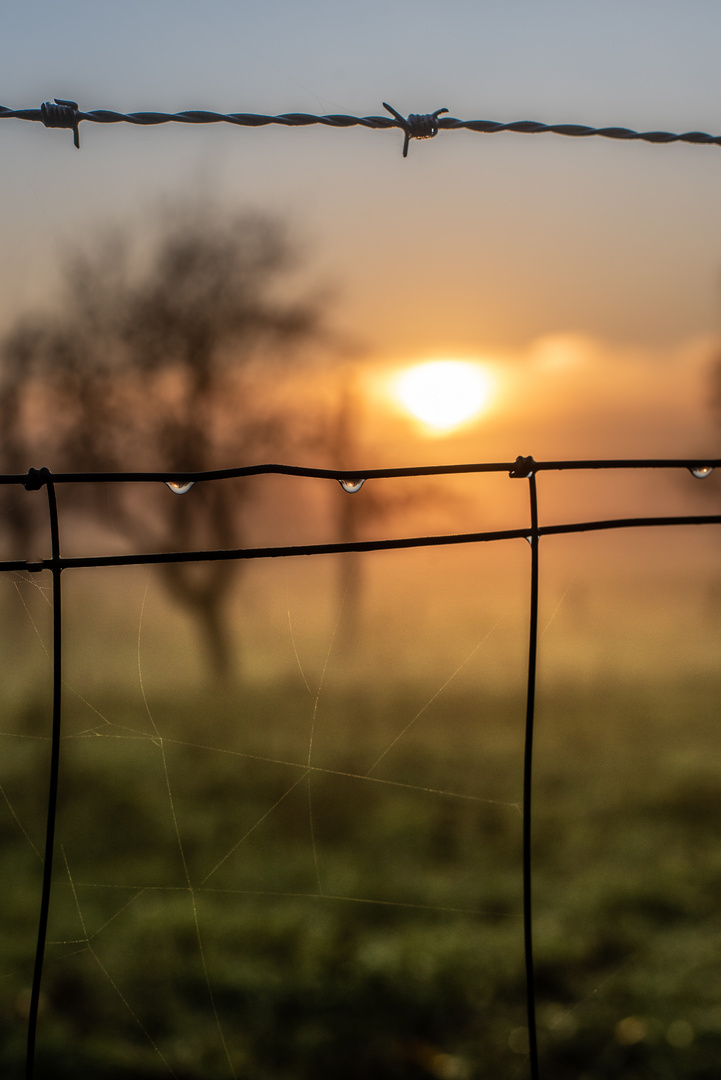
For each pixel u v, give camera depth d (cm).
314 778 471
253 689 467
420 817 438
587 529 133
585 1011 278
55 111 154
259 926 327
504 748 554
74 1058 248
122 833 376
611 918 340
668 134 183
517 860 400
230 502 1016
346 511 635
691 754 561
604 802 471
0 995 278
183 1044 258
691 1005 277
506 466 131
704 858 393
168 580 931
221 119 162
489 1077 247
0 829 370
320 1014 277
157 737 271
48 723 287
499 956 311
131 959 302
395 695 531
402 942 320
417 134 170
